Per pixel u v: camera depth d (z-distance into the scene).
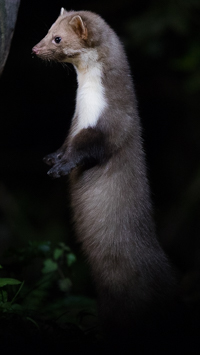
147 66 23.94
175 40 22.56
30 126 24.56
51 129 24.69
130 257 9.56
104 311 9.73
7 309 9.03
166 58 23.28
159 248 10.09
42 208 23.58
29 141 24.72
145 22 21.02
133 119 9.81
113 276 9.65
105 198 9.68
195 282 18.16
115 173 9.63
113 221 9.62
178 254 23.20
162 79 24.28
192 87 21.70
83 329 10.82
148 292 9.56
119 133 9.59
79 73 10.12
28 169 24.39
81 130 9.62
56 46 10.15
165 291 9.73
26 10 21.55
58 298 13.14
